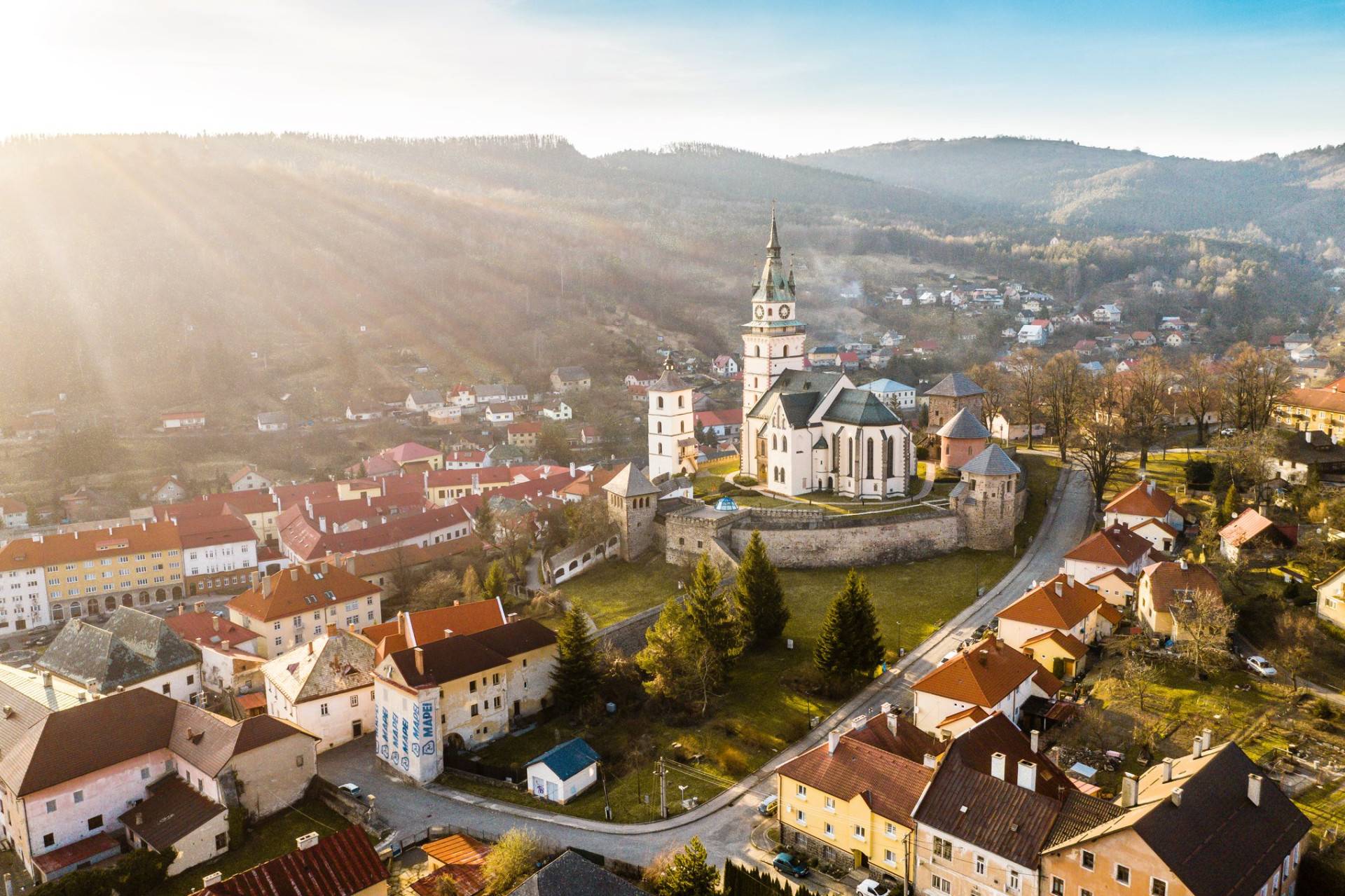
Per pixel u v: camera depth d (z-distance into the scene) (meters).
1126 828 63.53
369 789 104.62
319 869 75.06
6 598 178.50
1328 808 76.25
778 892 74.94
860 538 147.75
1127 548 130.88
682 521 153.25
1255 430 169.25
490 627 124.69
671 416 187.50
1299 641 101.50
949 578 141.00
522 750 109.62
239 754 95.00
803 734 104.06
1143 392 184.38
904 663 117.44
